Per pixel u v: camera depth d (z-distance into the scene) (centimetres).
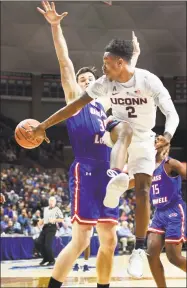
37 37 2855
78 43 2820
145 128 392
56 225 1239
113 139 384
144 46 2892
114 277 916
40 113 3042
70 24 2764
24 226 1636
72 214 430
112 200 352
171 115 371
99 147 444
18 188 2177
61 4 2688
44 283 807
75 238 423
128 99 382
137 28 2817
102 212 438
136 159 393
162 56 2955
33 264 1281
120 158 362
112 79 379
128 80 376
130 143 387
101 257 447
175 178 574
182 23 2795
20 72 2986
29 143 397
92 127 445
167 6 2727
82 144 442
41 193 1986
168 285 755
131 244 1723
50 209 1232
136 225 389
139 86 376
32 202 1886
